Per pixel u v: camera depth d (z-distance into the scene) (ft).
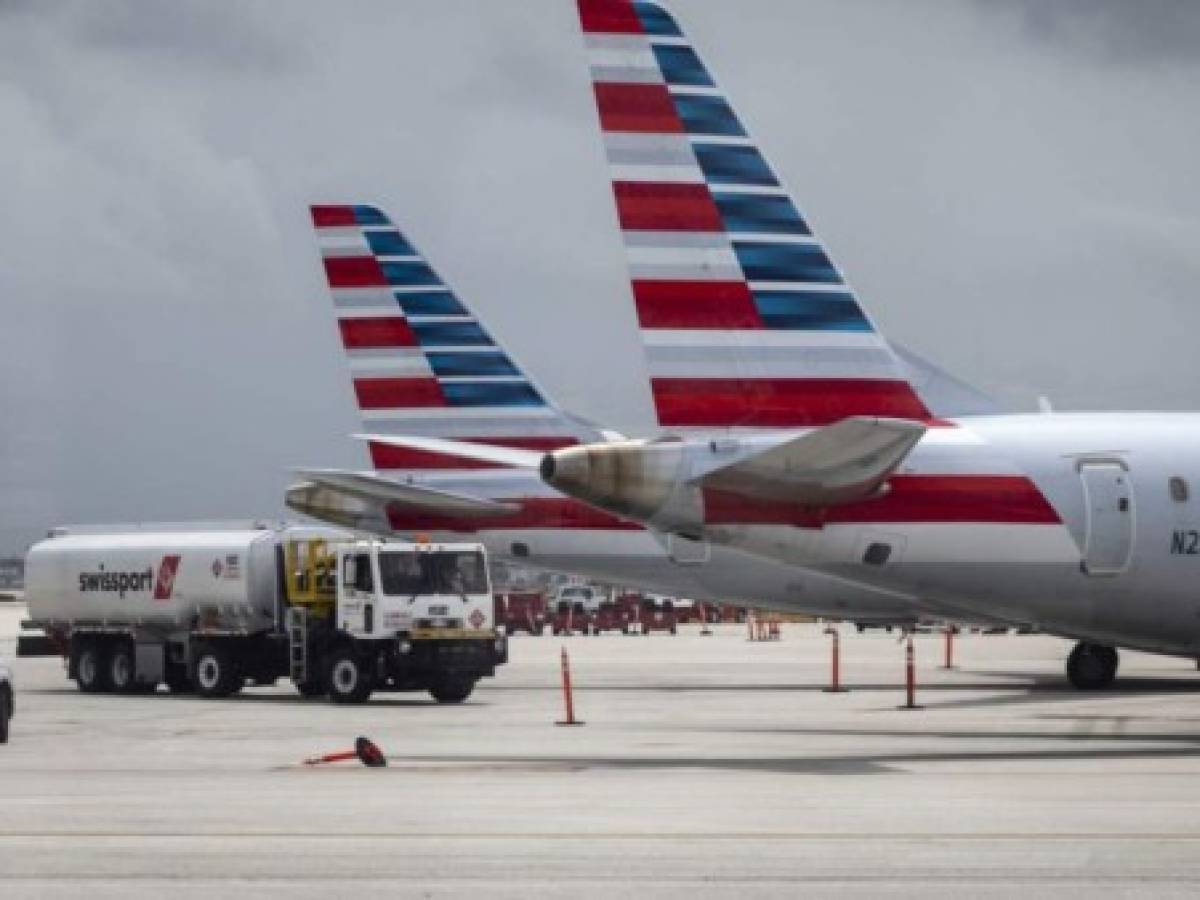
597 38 132.36
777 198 133.59
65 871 77.66
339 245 252.83
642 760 126.62
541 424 248.52
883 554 131.54
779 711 180.04
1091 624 139.64
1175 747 135.64
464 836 87.30
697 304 132.46
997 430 136.05
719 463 128.67
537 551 233.14
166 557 211.61
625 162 132.46
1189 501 137.59
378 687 197.77
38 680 253.65
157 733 157.38
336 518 241.35
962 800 100.37
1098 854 81.00
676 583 228.63
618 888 73.36
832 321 133.90
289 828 90.43
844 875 76.02
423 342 250.37
